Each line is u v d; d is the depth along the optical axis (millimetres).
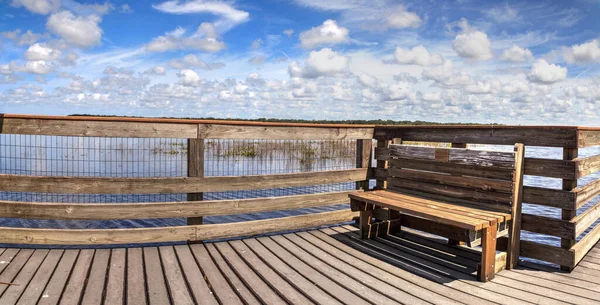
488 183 4074
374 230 4938
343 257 4141
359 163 5652
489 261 3551
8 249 4133
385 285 3377
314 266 3828
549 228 3873
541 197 3900
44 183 4109
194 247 4406
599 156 4410
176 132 4383
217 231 4641
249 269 3719
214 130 4551
